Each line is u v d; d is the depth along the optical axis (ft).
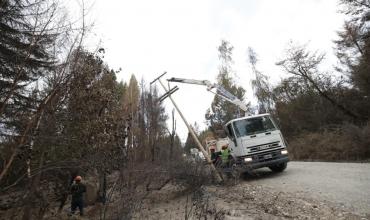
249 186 43.06
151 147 48.62
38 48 25.49
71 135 26.71
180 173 39.06
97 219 32.68
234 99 58.34
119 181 30.55
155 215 31.91
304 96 98.84
